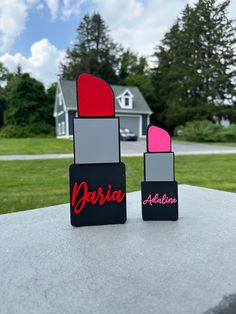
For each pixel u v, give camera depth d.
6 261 0.28
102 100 0.39
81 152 0.39
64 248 0.31
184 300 0.21
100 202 0.40
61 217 0.45
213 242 0.33
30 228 0.39
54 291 0.23
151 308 0.20
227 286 0.23
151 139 0.42
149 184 0.42
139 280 0.24
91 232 0.37
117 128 0.40
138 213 0.46
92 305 0.21
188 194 0.61
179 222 0.41
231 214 0.45
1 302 0.21
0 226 0.40
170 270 0.26
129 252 0.30
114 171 0.40
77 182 0.39
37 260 0.28
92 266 0.27
